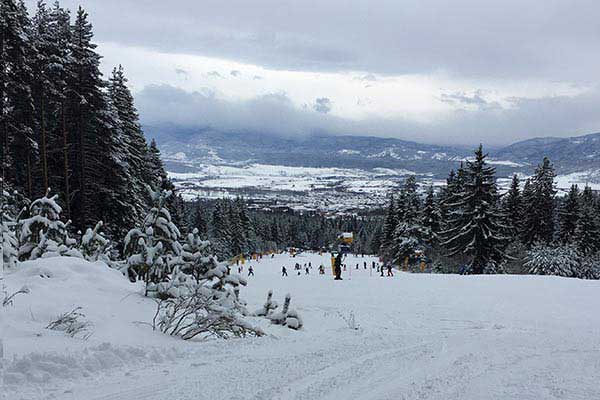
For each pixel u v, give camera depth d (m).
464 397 4.61
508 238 44.91
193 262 9.77
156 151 45.00
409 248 58.06
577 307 14.55
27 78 23.25
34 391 4.20
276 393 4.61
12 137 24.25
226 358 5.96
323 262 81.75
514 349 7.21
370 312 14.04
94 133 28.70
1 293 6.82
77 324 6.19
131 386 4.60
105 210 29.50
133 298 8.70
